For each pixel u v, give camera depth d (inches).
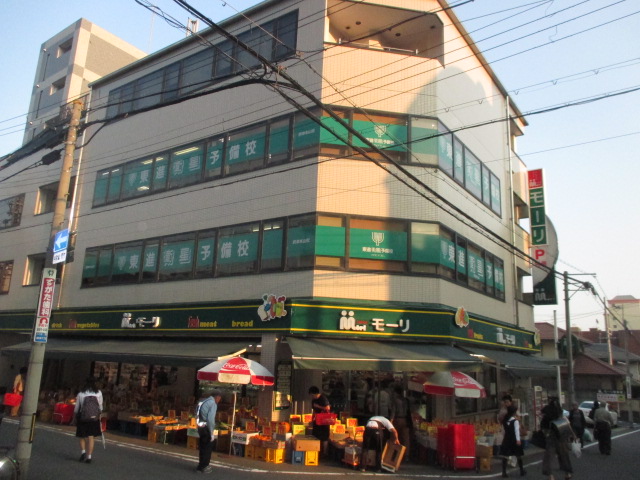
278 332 515.5
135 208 728.3
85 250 776.9
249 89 647.8
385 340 530.6
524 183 924.6
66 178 402.0
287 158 590.2
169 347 571.5
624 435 951.0
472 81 739.4
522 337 792.3
